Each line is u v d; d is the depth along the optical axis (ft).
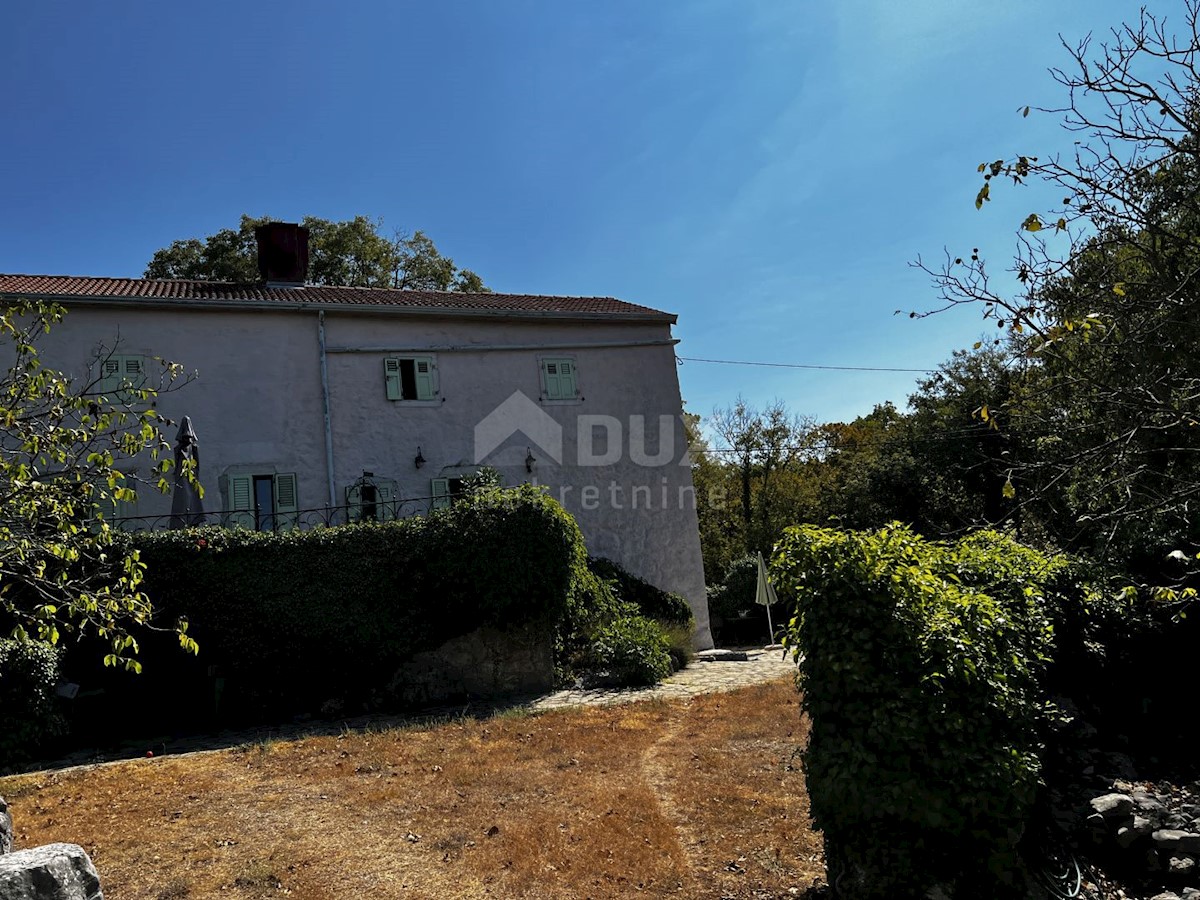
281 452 57.21
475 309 64.39
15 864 11.21
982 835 16.71
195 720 42.34
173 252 96.94
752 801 25.04
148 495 51.01
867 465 108.78
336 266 98.99
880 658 17.70
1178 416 18.60
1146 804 21.17
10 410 18.72
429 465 61.77
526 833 22.66
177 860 21.27
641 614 61.36
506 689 47.67
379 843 22.26
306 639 44.06
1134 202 18.99
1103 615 25.70
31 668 34.47
